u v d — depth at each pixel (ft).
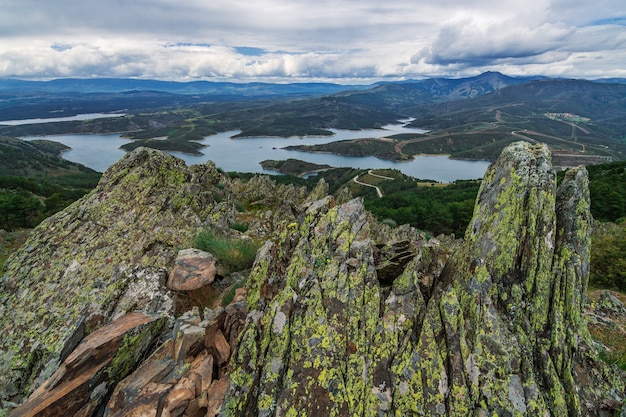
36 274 57.11
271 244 45.85
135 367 35.29
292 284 40.06
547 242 36.58
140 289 48.01
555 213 39.37
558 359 33.06
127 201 71.36
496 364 31.40
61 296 50.65
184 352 34.71
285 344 33.58
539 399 29.63
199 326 36.96
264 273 41.50
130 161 81.71
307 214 49.83
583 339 35.86
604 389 33.04
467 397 29.63
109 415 30.04
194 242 61.62
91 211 68.74
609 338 51.60
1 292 56.18
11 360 42.34
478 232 40.98
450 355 32.07
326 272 39.91
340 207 48.29
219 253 57.77
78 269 55.52
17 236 150.41
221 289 50.34
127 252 58.44
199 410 30.09
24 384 40.47
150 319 38.52
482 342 32.65
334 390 30.58
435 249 49.90
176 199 75.36
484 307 34.68
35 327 46.47
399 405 29.96
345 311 36.17
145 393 31.01
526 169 39.17
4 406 37.93
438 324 34.35
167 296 46.44
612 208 253.03
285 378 31.63
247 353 33.32
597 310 62.18
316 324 34.88
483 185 43.55
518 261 37.37
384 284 44.11
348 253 42.29
